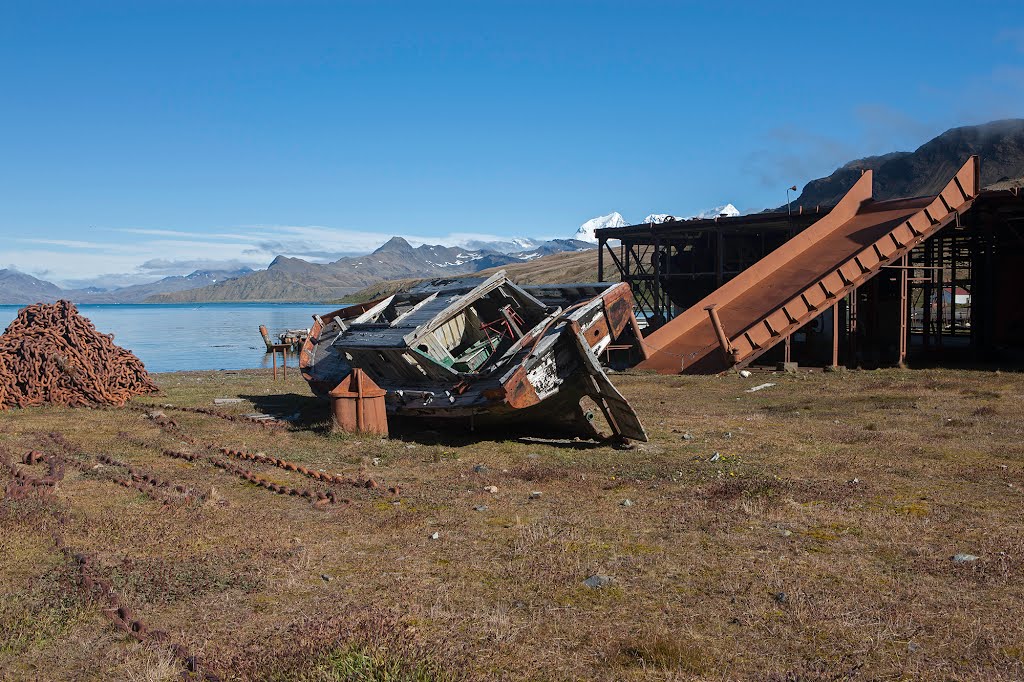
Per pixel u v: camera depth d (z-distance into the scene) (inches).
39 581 252.5
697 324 1201.4
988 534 300.7
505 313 644.1
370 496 379.6
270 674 185.8
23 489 378.9
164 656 196.9
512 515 339.6
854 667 189.2
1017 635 206.5
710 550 285.6
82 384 784.3
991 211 1259.8
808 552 281.9
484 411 532.4
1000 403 708.0
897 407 700.7
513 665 192.1
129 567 266.7
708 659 195.3
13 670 191.9
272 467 456.4
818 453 474.9
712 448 507.2
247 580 255.8
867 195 1411.2
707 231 1812.3
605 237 1957.4
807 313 1084.5
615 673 188.1
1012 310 1608.0
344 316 850.1
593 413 680.4
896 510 340.2
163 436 576.4
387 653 194.5
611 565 268.1
